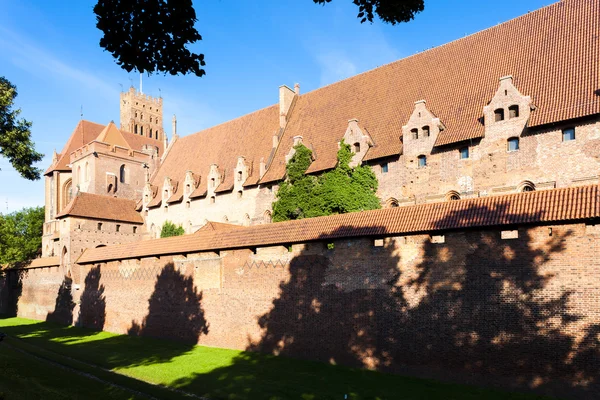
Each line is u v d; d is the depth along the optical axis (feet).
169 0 50.39
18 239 257.34
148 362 101.30
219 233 120.37
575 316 67.10
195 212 206.69
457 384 76.07
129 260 147.33
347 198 143.84
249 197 184.65
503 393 70.49
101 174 248.93
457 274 78.79
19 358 105.50
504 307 73.36
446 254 80.48
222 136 224.53
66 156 279.90
